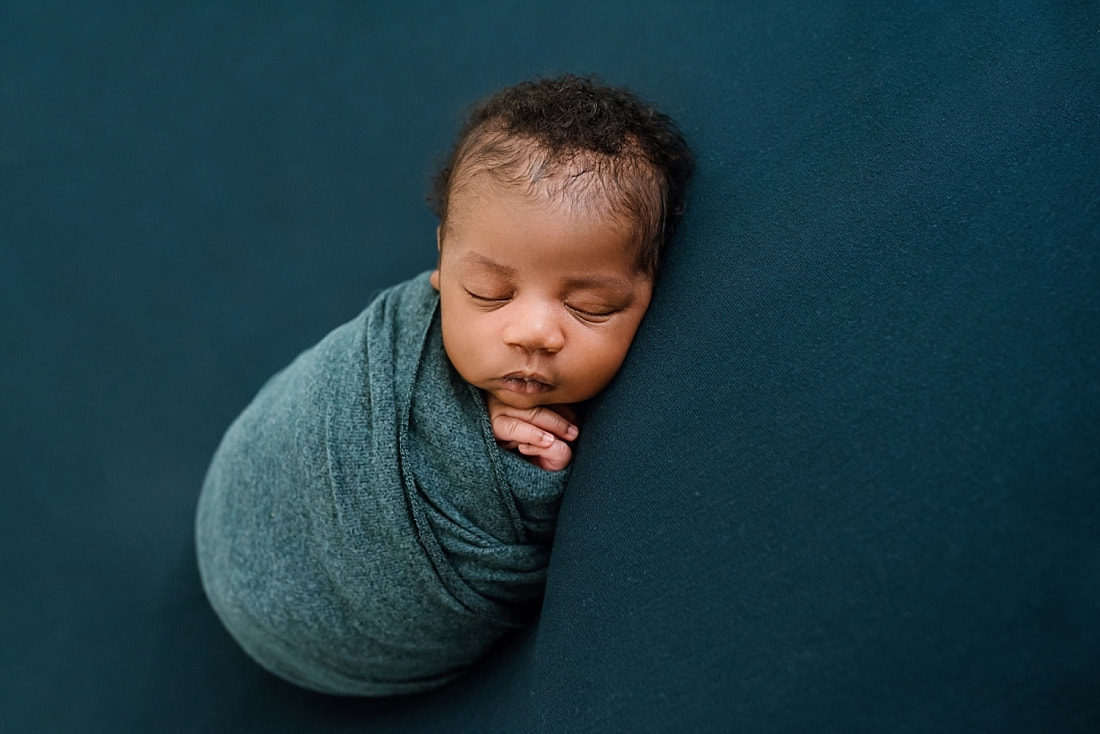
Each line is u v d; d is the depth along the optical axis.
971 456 0.54
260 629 0.92
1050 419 0.53
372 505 0.80
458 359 0.76
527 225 0.71
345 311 1.44
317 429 0.82
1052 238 0.59
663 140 0.80
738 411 0.65
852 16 0.84
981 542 0.52
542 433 0.78
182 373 1.45
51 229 1.56
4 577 1.33
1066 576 0.49
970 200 0.63
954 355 0.57
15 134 1.65
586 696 0.66
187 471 1.39
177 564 1.30
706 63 0.96
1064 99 0.65
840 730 0.52
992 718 0.49
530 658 0.82
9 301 1.52
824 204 0.71
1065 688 0.48
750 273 0.71
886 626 0.53
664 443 0.68
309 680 1.00
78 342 1.48
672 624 0.62
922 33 0.78
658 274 0.79
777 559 0.58
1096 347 0.54
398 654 0.90
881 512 0.55
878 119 0.74
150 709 1.17
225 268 1.51
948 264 0.61
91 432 1.42
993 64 0.71
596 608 0.67
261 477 0.90
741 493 0.62
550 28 1.42
